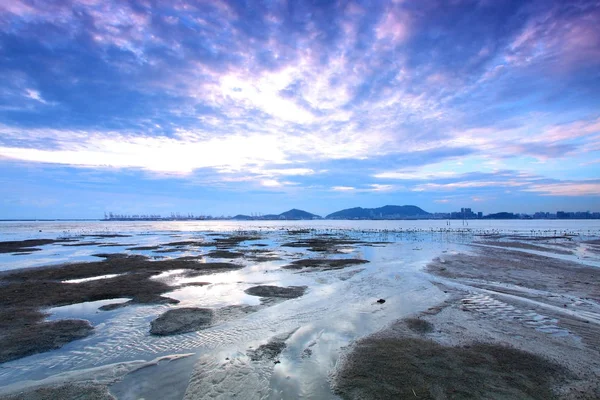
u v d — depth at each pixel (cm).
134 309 1494
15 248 4431
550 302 1538
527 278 2120
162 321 1315
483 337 1113
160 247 4519
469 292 1747
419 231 9125
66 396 785
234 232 9212
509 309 1434
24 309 1494
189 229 11856
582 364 909
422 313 1393
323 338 1138
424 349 1016
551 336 1117
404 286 1920
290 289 1862
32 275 2316
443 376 845
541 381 817
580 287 1856
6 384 845
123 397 784
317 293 1772
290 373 891
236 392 799
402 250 3988
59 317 1384
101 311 1466
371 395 767
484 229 10175
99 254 3691
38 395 788
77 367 941
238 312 1438
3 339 1130
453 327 1216
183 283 2034
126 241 5731
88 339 1145
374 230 9856
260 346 1079
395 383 816
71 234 8238
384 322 1289
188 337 1161
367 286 1933
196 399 772
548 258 3109
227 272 2431
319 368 916
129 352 1041
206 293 1783
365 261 2972
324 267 2645
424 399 744
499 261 2902
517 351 994
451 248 4200
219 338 1150
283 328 1245
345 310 1459
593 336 1113
